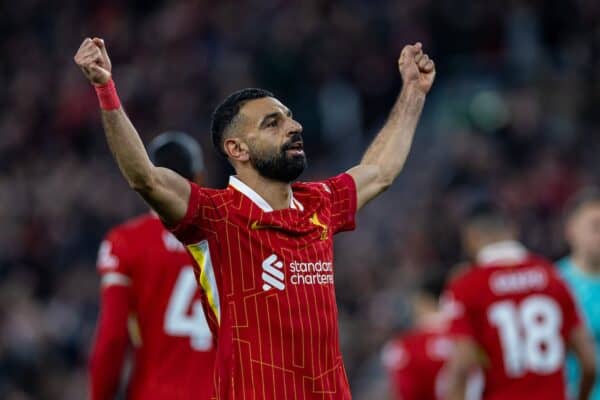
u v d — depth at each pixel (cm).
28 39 7688
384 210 5438
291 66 6438
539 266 2406
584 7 6209
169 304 2159
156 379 2153
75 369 4891
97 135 6844
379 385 3922
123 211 5938
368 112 6328
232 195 1616
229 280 1581
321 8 6788
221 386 1570
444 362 2709
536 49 6191
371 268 4922
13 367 4581
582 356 2409
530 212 5084
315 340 1580
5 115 7300
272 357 1558
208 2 7238
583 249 2667
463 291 2381
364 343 4444
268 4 6994
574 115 5850
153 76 6994
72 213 6066
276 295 1574
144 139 6744
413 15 6450
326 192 1712
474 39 6247
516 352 2362
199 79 6875
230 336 1570
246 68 6675
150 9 7594
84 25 7588
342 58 6512
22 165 6844
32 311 4825
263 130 1628
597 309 2645
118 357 2159
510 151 5559
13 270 5784
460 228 4919
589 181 5262
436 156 5700
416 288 2806
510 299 2373
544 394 2369
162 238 2173
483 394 2405
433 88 6234
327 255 1636
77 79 7212
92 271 5525
